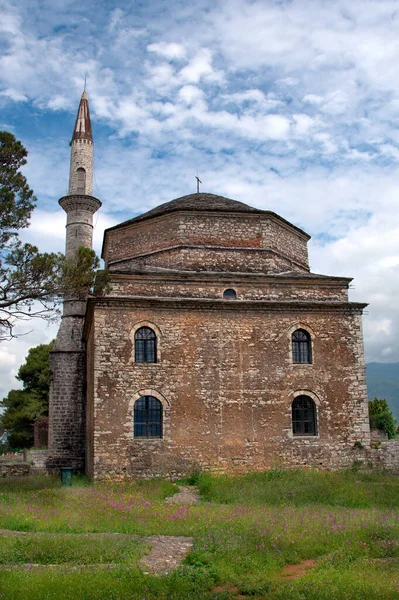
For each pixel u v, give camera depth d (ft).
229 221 90.17
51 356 100.01
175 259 87.25
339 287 85.15
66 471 72.38
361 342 82.89
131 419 72.90
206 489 64.23
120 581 29.86
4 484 75.82
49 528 44.34
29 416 168.86
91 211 111.75
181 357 76.23
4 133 68.33
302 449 77.25
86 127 116.06
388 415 139.13
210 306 78.48
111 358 73.97
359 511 51.93
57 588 28.30
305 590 29.07
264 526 43.37
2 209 65.21
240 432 75.72
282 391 78.43
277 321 80.64
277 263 90.99
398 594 28.09
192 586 29.89
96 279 73.51
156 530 44.96
